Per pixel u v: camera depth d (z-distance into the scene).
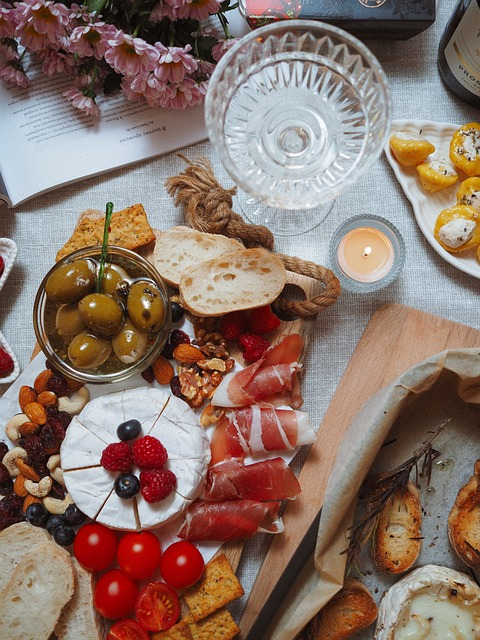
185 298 0.45
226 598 0.45
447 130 0.49
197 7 0.44
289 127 0.45
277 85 0.46
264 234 0.47
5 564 0.45
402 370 0.48
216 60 0.47
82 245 0.47
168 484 0.43
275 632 0.45
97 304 0.42
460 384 0.45
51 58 0.47
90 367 0.43
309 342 0.48
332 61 0.44
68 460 0.45
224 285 0.46
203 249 0.47
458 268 0.48
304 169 0.45
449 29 0.46
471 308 0.50
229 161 0.42
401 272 0.50
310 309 0.46
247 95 0.45
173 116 0.50
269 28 0.41
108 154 0.49
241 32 0.50
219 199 0.46
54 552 0.44
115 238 0.47
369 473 0.47
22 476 0.46
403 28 0.47
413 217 0.50
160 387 0.47
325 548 0.43
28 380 0.47
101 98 0.49
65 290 0.42
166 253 0.47
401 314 0.48
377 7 0.46
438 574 0.44
